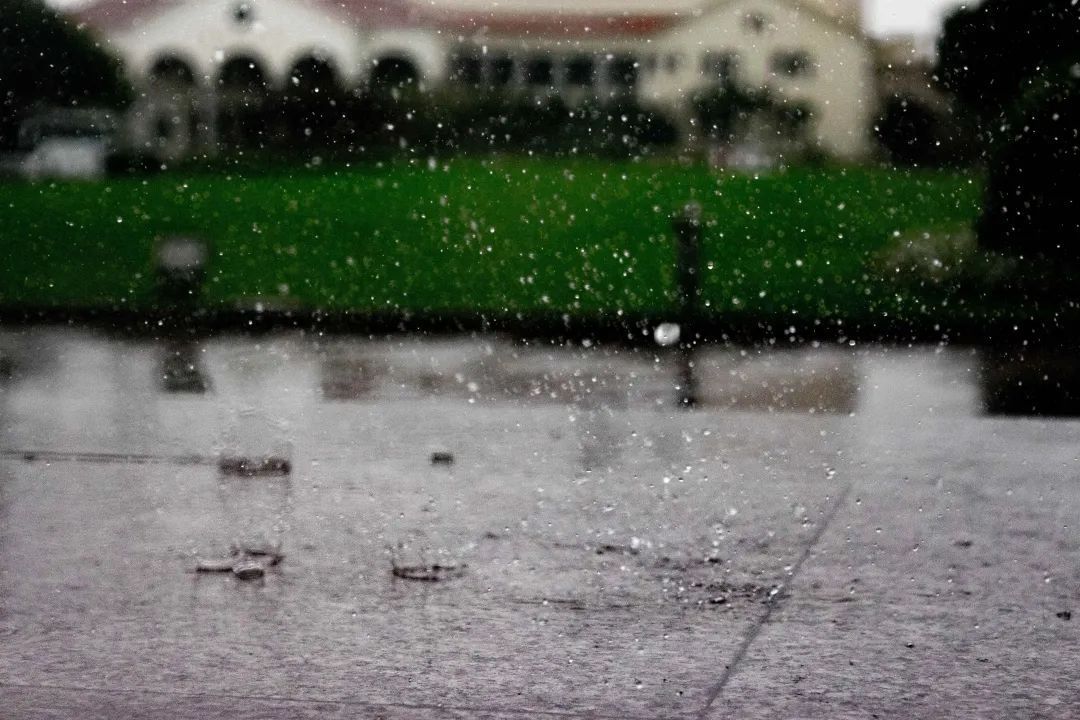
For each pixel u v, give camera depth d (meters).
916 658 4.43
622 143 41.16
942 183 22.19
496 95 39.16
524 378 10.45
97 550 5.65
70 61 39.88
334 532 5.93
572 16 57.22
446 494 6.60
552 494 6.59
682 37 56.41
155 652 4.47
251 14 55.69
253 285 15.94
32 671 4.30
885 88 27.69
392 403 9.21
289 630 4.68
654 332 12.98
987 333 12.59
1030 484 6.81
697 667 4.34
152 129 40.41
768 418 8.63
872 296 14.34
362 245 18.75
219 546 5.71
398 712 3.98
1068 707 4.03
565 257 17.45
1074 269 14.48
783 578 5.28
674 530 5.95
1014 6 18.80
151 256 18.42
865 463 7.29
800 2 47.28
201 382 10.24
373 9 56.41
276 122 38.59
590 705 4.04
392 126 37.91
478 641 4.58
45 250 18.88
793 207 20.41
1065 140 14.76
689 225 13.13
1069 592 5.11
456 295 15.03
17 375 10.65
